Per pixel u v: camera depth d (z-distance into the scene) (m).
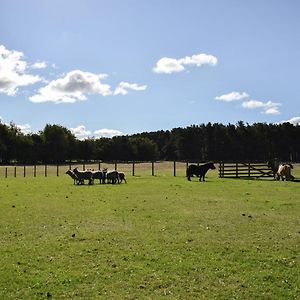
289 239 15.53
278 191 32.59
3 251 13.83
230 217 20.27
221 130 154.88
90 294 10.02
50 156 136.75
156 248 14.16
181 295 9.95
